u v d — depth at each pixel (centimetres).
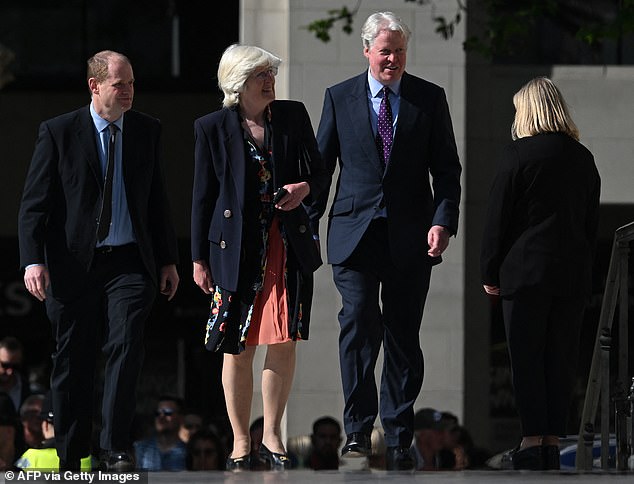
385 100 2948
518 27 5053
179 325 6344
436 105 2953
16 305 6341
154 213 2892
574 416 5997
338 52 5731
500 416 5706
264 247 2764
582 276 2906
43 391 4869
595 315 6022
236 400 2822
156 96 6394
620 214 6003
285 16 5766
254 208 2770
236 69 2769
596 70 5931
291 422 5575
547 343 2917
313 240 2781
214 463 3978
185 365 6341
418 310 2934
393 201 2912
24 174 6366
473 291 5722
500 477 2369
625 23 4747
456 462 4091
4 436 3916
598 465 3181
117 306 2806
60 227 2834
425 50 5778
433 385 5691
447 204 2903
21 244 2800
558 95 2941
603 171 5953
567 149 2898
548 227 2881
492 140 5809
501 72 5831
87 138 2833
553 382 2905
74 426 2847
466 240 5744
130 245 2828
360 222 2916
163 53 6425
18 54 6369
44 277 2800
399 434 2898
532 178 2880
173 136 6381
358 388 2897
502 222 2884
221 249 2762
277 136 2783
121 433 2783
